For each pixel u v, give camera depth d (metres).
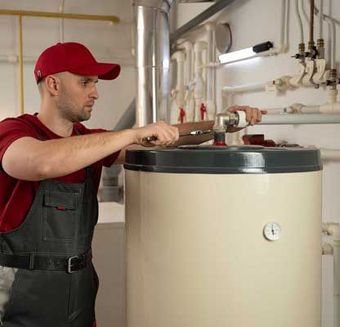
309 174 1.11
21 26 3.31
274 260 1.08
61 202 1.30
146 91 2.17
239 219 1.05
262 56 2.19
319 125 1.81
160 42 2.16
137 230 1.18
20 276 1.29
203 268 1.06
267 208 1.06
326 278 1.79
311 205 1.13
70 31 3.51
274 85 1.94
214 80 2.66
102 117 3.60
